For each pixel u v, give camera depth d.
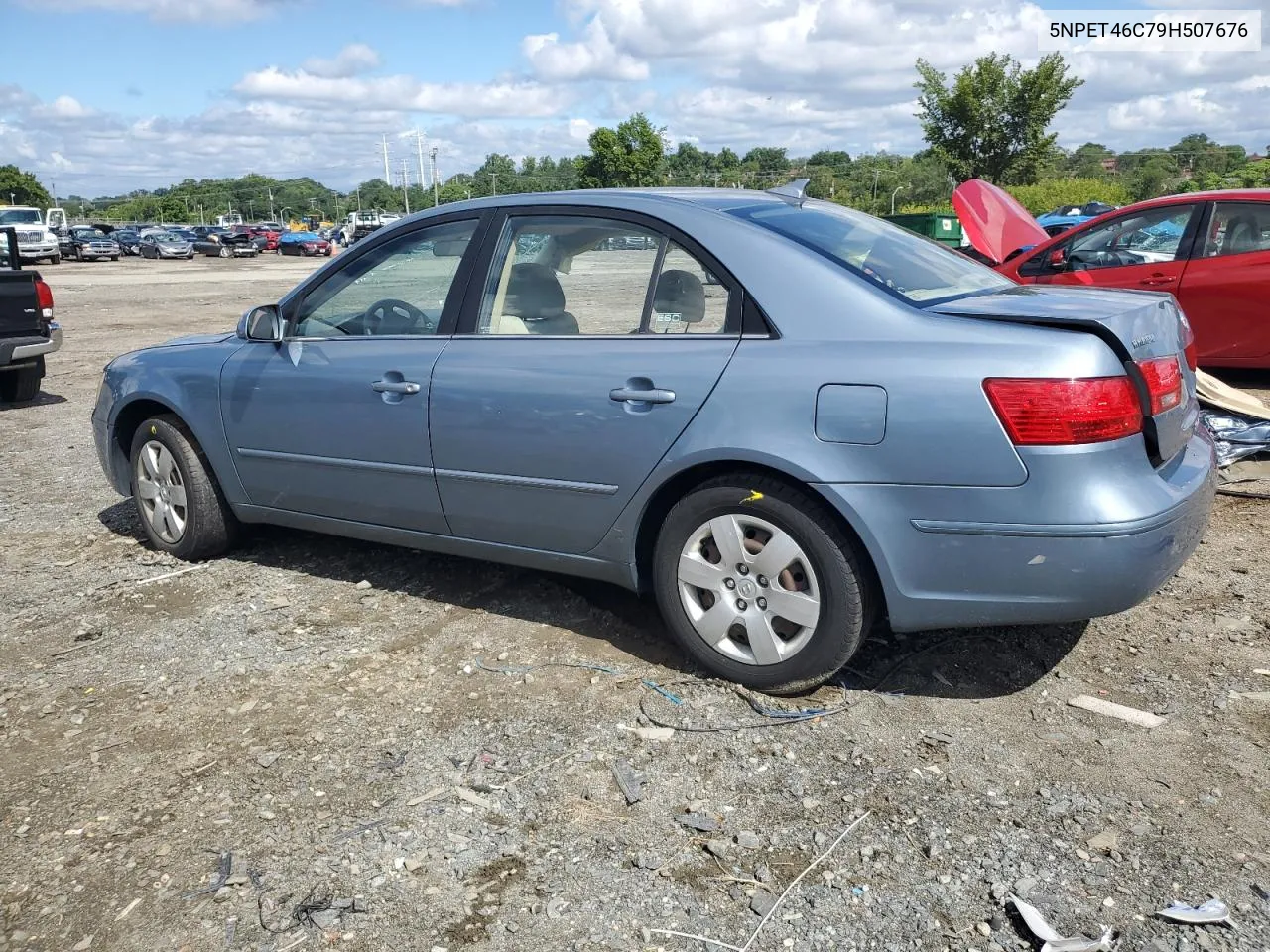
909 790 2.88
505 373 3.74
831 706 3.34
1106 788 2.85
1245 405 6.03
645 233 3.58
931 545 3.04
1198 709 3.25
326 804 2.92
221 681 3.69
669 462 3.38
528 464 3.71
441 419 3.89
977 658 3.63
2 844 2.80
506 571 4.63
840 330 3.17
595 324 3.63
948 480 2.97
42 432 8.44
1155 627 3.84
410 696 3.53
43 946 2.41
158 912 2.51
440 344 3.97
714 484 3.35
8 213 43.53
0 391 9.84
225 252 60.38
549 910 2.47
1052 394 2.87
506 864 2.64
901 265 3.55
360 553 4.96
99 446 5.27
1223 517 5.06
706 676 3.57
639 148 85.12
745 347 3.28
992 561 2.99
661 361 3.41
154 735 3.34
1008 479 2.91
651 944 2.35
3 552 5.22
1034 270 8.70
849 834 2.70
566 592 4.36
